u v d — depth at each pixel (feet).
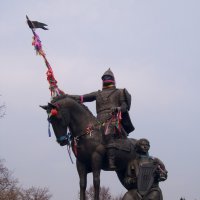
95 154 33.63
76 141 34.01
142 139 36.11
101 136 34.22
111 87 36.65
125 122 36.11
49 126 34.01
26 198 159.84
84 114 34.50
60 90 35.83
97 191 33.30
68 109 33.83
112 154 33.68
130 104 36.01
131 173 35.22
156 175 35.37
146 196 34.60
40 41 36.86
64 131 33.53
